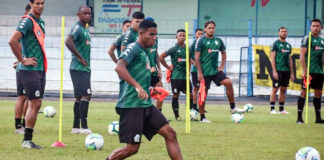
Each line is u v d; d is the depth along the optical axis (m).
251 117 28.98
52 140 17.98
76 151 15.60
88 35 20.14
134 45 11.69
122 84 11.94
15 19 57.25
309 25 47.59
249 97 46.50
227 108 35.66
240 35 53.59
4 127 21.98
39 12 16.44
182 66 27.58
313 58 25.55
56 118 26.61
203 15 55.84
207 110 33.75
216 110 33.81
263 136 19.91
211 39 25.41
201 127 22.83
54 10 59.75
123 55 11.52
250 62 46.44
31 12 16.42
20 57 15.76
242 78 49.41
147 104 11.71
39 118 26.45
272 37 51.25
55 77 51.97
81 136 19.20
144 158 14.60
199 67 25.28
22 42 16.27
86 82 20.00
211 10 55.81
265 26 54.66
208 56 25.39
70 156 14.68
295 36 51.75
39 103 16.30
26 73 16.11
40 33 16.44
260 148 16.77
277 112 32.62
